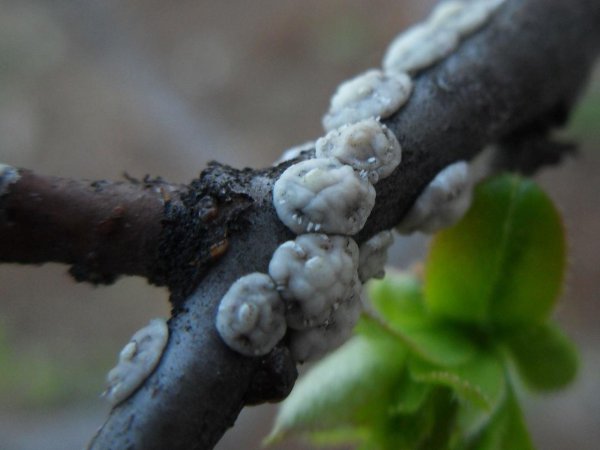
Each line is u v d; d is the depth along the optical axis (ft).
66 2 0.50
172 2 0.51
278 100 0.46
